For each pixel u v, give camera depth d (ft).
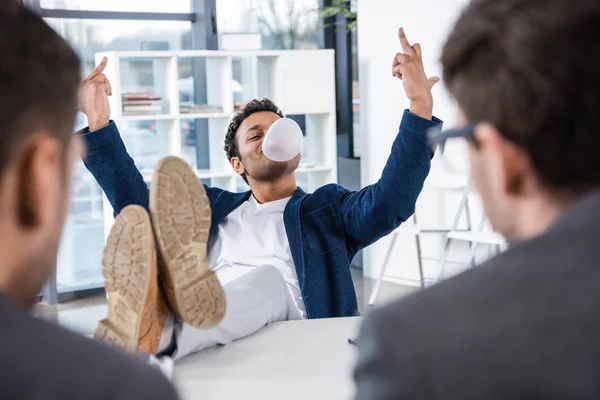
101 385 1.48
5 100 1.60
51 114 1.70
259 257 7.39
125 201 7.27
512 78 1.77
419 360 1.60
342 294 7.17
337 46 21.39
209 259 7.60
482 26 1.84
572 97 1.72
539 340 1.57
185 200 4.61
